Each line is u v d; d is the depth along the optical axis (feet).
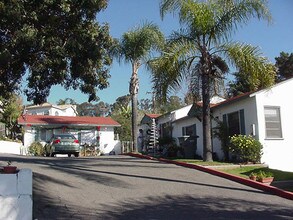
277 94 61.46
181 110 96.37
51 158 69.26
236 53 54.80
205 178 44.83
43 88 40.50
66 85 41.14
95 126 119.24
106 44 40.11
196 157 74.38
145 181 41.98
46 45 36.76
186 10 56.85
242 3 55.98
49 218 27.40
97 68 40.57
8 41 34.83
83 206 31.07
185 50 55.83
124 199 33.86
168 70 55.98
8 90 40.06
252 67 54.34
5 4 33.12
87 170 48.47
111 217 28.19
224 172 47.47
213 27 56.90
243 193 37.42
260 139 59.26
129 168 51.47
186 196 35.60
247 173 47.91
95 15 38.09
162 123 103.65
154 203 32.76
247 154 57.16
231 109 66.74
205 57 57.57
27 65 37.86
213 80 59.77
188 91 58.90
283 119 61.31
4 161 57.93
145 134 114.32
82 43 37.91
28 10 34.78
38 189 35.58
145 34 84.74
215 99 79.77
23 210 23.84
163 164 57.67
